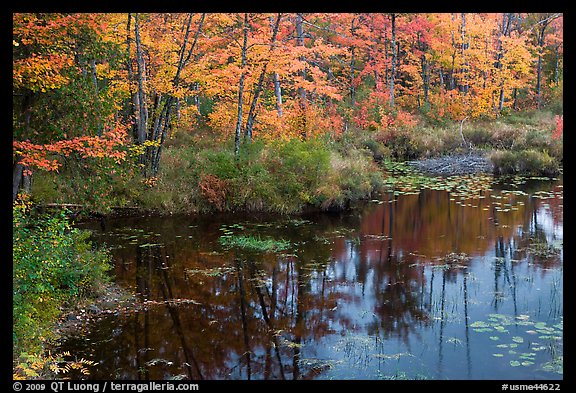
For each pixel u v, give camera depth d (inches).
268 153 591.5
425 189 658.8
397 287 323.9
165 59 586.2
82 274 308.7
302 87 711.1
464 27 1181.7
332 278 344.8
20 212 266.2
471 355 231.6
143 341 253.0
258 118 700.0
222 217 527.5
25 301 236.8
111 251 408.5
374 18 1151.6
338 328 266.5
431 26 1198.9
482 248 400.8
